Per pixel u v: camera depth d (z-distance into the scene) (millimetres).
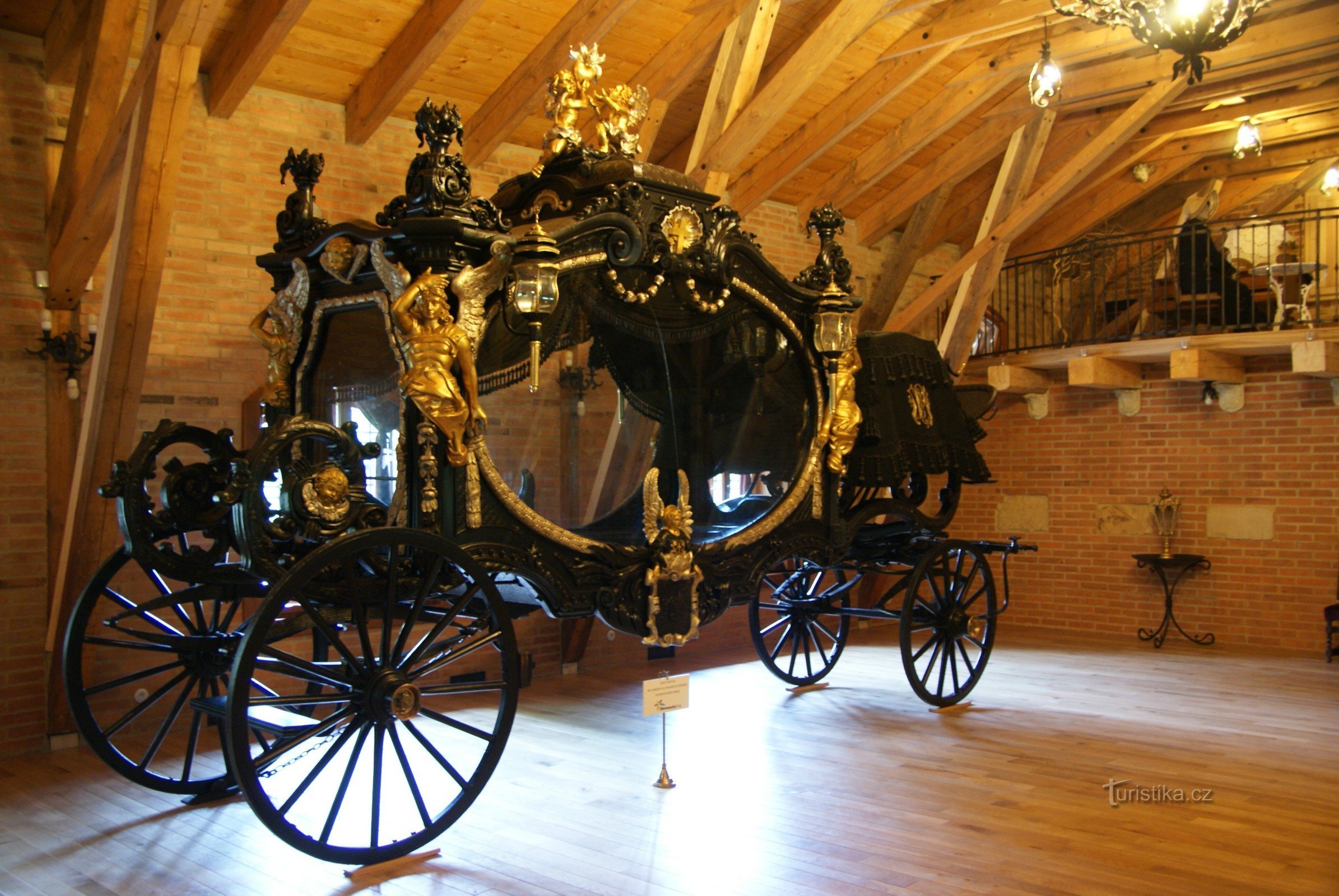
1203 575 10000
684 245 4926
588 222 4543
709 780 5184
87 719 4516
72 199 5801
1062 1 7340
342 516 4137
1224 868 3982
